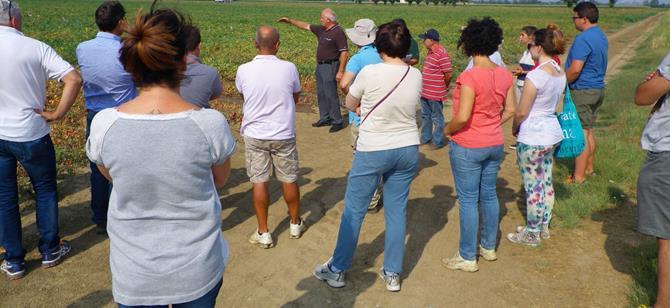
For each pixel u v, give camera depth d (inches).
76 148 263.4
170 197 71.9
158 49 68.4
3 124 134.5
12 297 137.9
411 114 132.7
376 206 200.7
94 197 170.9
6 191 140.5
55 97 375.9
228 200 210.1
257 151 162.2
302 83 482.6
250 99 157.6
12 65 130.9
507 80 141.7
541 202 164.9
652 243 167.6
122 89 160.7
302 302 139.7
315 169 251.4
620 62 723.4
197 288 75.9
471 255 154.2
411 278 152.9
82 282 146.6
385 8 3641.7
